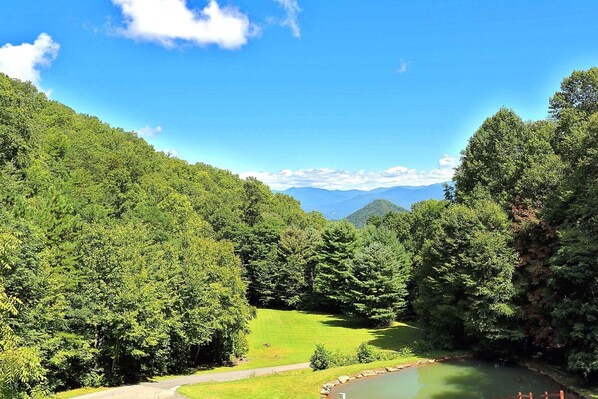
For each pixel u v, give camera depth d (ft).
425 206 263.49
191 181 411.34
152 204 221.05
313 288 270.67
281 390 94.27
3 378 40.34
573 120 134.31
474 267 119.65
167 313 122.11
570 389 93.25
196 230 235.61
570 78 147.33
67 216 117.08
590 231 96.12
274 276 284.20
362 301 212.84
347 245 247.50
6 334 43.34
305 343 179.93
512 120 159.12
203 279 135.13
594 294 94.22
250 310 161.48
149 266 122.93
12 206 110.22
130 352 108.37
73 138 262.88
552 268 96.58
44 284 87.56
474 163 160.04
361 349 124.57
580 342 93.91
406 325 211.61
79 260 108.06
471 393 94.68
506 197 139.74
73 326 103.14
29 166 150.71
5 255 48.91
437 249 134.92
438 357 123.85
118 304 103.30
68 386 102.32
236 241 302.04
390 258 213.25
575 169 109.19
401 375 108.58
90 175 209.15
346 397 92.12
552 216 113.60
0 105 147.95
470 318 120.16
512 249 119.85
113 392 96.27
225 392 93.15
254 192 380.17
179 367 138.51
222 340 148.25
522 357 121.08
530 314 112.78
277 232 297.33
